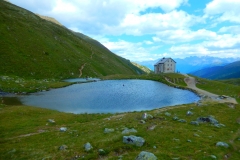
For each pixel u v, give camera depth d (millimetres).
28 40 139875
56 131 33625
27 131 33719
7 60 108188
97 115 49656
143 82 126875
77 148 23125
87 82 120125
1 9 170375
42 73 116875
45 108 56344
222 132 30047
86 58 185750
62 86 98562
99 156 20953
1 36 123438
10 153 23750
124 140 23500
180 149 21625
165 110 47781
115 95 81938
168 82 123062
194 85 115562
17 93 76750
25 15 194500
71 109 58875
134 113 47125
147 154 18203
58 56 146875
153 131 27656
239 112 44625
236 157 21562
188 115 40188
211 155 20391
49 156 21625
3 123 38062
